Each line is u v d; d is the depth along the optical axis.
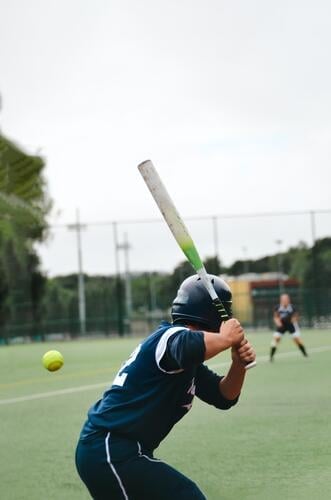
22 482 9.09
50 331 57.91
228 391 5.61
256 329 55.72
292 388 17.50
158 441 5.16
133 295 62.31
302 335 45.75
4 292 58.44
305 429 11.84
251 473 9.09
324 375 20.38
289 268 54.72
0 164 38.69
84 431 5.10
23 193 42.47
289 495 8.09
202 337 4.90
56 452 10.90
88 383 21.31
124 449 4.95
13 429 13.07
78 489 8.70
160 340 5.00
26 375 25.14
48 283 58.31
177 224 5.33
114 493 4.97
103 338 56.81
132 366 5.09
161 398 5.05
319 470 9.10
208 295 5.31
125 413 5.02
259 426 12.25
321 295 53.44
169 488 4.93
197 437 11.45
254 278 55.53
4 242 57.34
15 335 57.34
